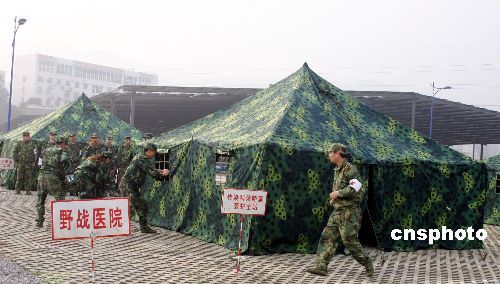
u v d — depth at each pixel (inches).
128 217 226.5
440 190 384.8
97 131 716.0
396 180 368.8
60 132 685.3
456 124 2133.4
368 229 383.2
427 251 369.4
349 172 263.3
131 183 386.9
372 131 392.2
